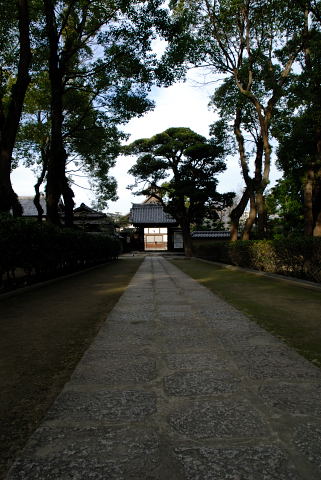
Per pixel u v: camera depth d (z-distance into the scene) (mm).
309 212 11852
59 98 12352
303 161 12227
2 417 1932
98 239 17578
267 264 11250
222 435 1697
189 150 24578
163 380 2455
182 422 1835
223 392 2229
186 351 3148
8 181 8953
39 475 1418
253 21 12727
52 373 2637
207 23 13414
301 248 8578
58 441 1668
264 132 13359
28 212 40562
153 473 1419
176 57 12391
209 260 22531
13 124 9055
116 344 3404
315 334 3691
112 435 1717
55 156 12469
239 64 14016
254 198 15680
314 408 1986
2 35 11828
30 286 7875
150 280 9914
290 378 2461
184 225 29125
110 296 6719
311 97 9812
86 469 1451
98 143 17188
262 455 1529
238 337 3609
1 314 5012
